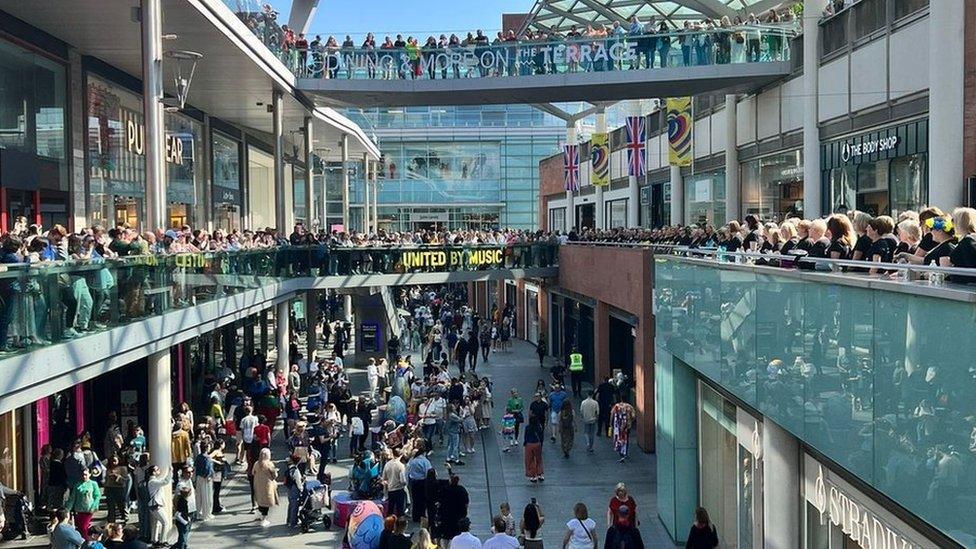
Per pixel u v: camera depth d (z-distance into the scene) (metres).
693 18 32.75
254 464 18.06
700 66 24.91
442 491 14.98
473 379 25.41
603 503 18.08
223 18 20.56
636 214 38.91
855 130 20.16
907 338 6.98
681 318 15.46
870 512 8.46
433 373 26.70
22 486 16.80
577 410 27.48
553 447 23.12
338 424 21.47
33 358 10.09
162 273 14.72
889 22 18.33
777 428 10.71
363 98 29.06
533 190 71.75
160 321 14.54
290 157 51.06
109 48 21.77
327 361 29.39
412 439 18.81
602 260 26.81
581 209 49.59
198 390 27.48
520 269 32.94
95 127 23.09
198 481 17.50
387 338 36.19
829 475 9.67
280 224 28.28
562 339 36.81
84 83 22.36
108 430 18.38
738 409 13.11
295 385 26.91
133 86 25.97
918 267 6.39
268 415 23.88
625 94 27.62
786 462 10.70
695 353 14.41
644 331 22.27
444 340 43.06
